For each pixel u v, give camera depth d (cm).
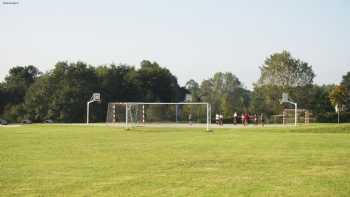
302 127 5972
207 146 3278
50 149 3023
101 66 12206
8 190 1541
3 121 9056
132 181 1722
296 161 2341
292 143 3525
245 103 14600
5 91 12762
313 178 1795
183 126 6881
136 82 12188
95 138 4219
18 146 3262
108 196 1447
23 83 13438
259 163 2266
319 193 1495
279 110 11631
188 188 1582
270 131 5547
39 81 11475
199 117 8206
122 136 4566
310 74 12138
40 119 11112
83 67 11575
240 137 4391
